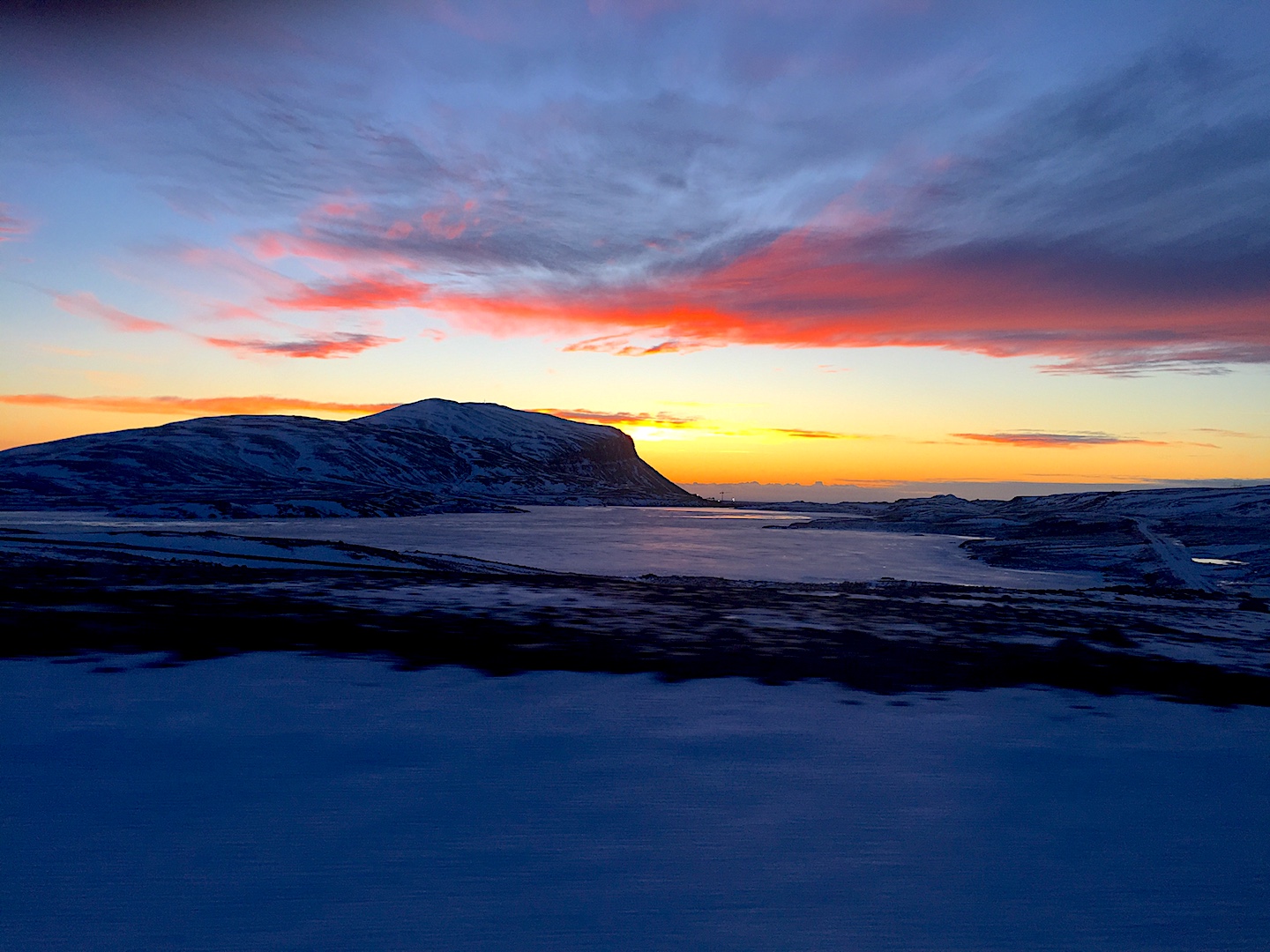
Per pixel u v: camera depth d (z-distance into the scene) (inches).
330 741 270.1
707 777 240.4
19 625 486.3
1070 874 175.5
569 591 853.2
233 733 276.4
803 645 511.2
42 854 173.6
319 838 186.1
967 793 229.3
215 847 179.6
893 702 353.1
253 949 136.9
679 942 142.4
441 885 163.3
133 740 264.4
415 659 422.6
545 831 193.9
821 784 235.6
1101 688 394.6
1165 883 171.3
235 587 760.3
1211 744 291.4
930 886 167.9
